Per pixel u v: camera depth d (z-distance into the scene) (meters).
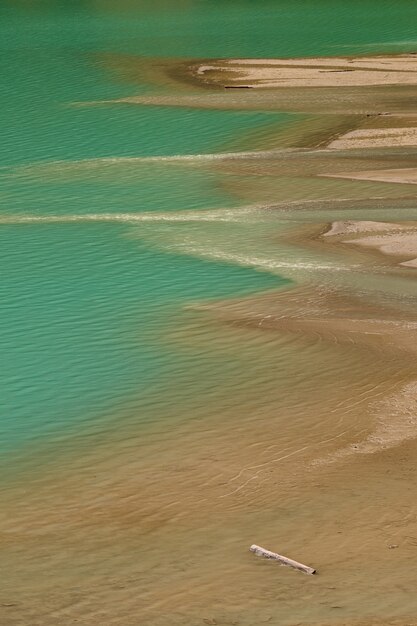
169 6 147.12
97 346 35.38
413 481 25.45
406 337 35.19
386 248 45.84
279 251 46.00
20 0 163.00
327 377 32.12
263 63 96.44
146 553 22.38
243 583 20.72
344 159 62.34
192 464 26.88
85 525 23.86
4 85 87.31
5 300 40.50
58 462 27.30
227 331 36.28
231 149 65.94
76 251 46.88
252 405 30.36
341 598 19.92
